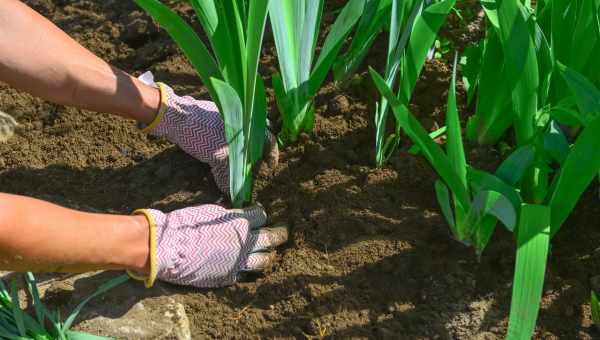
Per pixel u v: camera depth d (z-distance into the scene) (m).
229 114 1.65
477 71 2.00
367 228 1.81
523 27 1.56
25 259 1.43
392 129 2.02
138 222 1.62
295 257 1.79
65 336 1.60
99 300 1.69
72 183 2.01
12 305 1.60
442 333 1.62
